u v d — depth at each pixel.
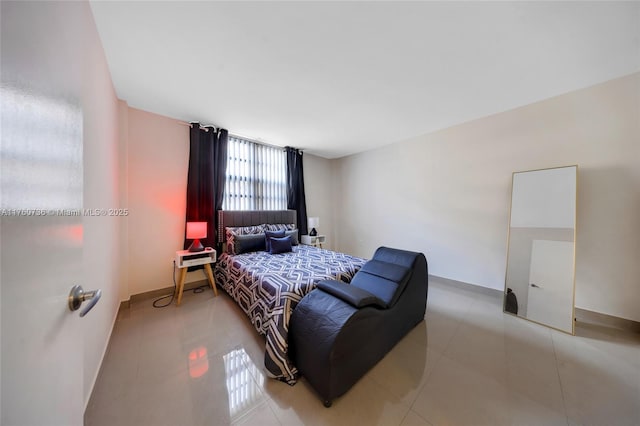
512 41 1.55
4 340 0.39
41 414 0.49
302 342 1.40
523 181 2.47
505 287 2.45
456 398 1.29
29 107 0.47
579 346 1.78
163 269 2.73
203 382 1.40
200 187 2.97
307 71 1.87
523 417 1.17
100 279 1.51
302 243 4.24
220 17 1.33
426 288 2.21
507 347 1.77
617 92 2.00
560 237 2.18
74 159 0.70
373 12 1.31
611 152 2.04
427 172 3.40
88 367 1.26
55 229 0.57
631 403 1.25
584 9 1.30
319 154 4.59
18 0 0.44
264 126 3.06
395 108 2.56
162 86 2.07
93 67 1.33
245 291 2.18
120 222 2.35
